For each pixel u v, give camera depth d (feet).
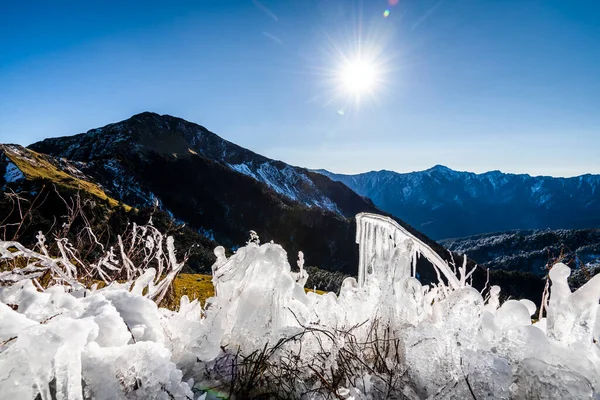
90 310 4.67
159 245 7.41
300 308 6.52
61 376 3.26
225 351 5.38
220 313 5.46
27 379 3.13
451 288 6.66
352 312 6.61
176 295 9.59
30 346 3.15
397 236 6.86
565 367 4.17
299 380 4.79
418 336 5.08
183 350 5.09
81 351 3.67
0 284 5.77
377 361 5.46
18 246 5.87
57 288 5.50
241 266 6.16
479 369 4.38
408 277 6.32
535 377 4.05
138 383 3.90
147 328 5.07
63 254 6.65
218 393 4.57
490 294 6.42
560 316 4.97
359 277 7.63
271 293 5.79
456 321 5.00
